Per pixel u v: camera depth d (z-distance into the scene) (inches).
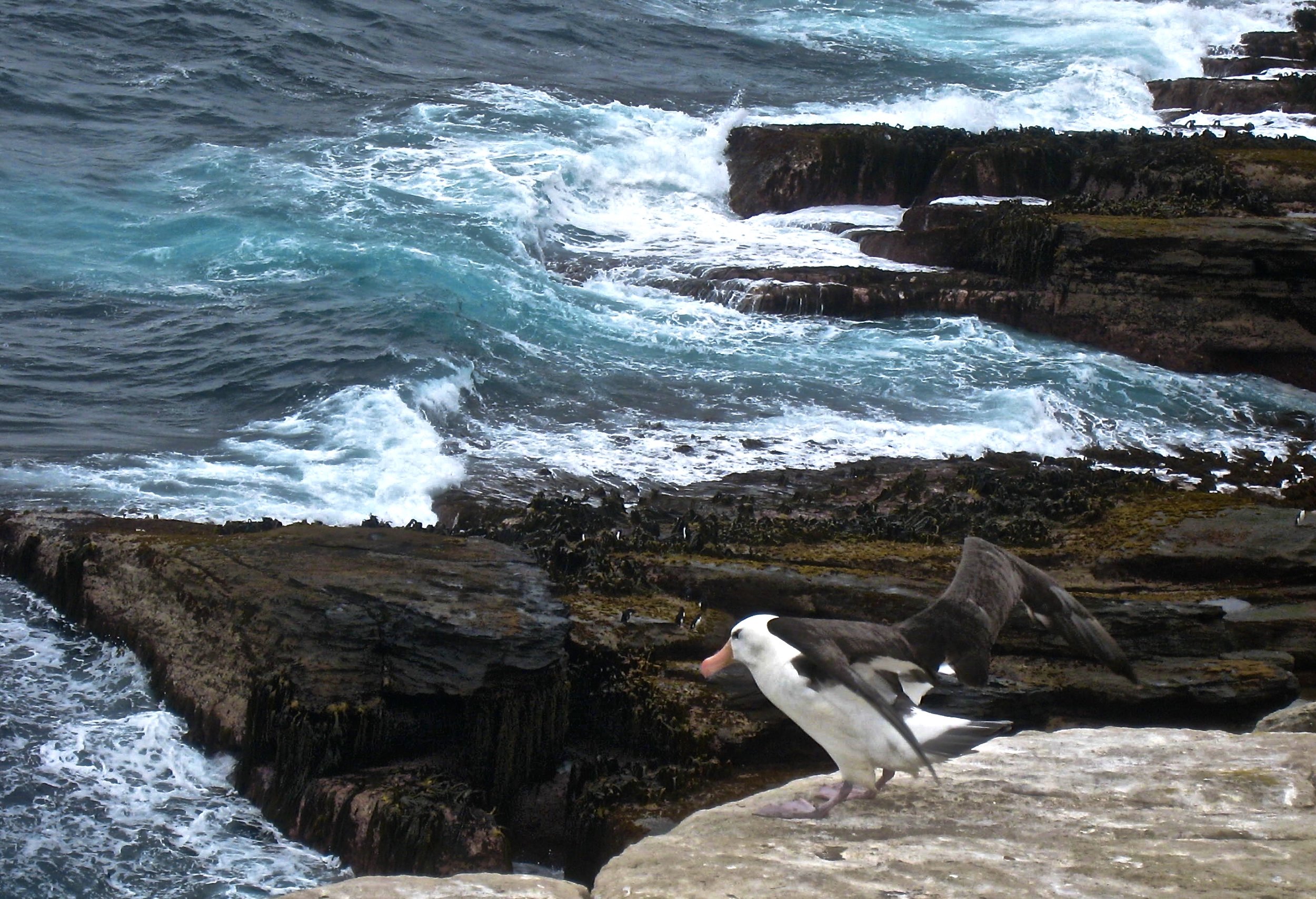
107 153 1071.6
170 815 405.7
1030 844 219.0
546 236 1024.2
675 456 682.8
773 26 1764.3
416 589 455.2
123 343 772.0
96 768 419.8
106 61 1262.3
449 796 403.2
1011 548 555.5
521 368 780.6
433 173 1088.2
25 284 840.9
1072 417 770.2
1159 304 882.1
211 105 1198.9
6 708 439.5
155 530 529.7
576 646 452.4
